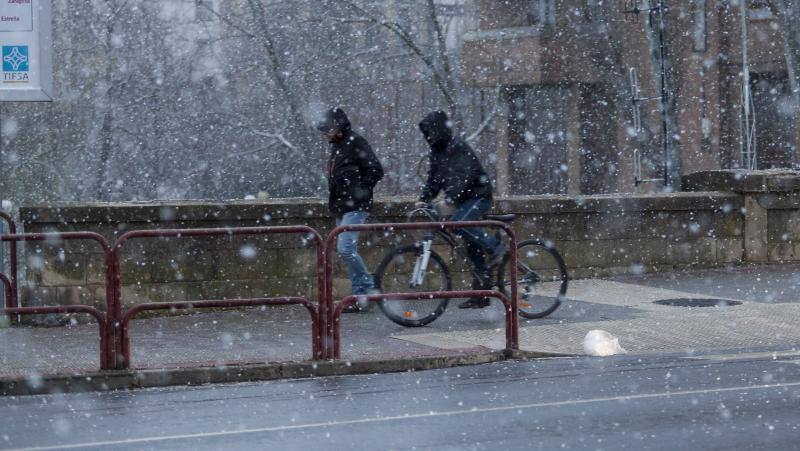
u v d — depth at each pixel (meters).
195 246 13.37
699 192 17.14
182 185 36.94
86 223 12.77
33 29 11.21
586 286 15.21
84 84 36.59
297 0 34.94
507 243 13.21
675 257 16.64
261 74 35.47
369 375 9.77
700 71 34.12
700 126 34.16
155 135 36.88
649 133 33.00
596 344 10.57
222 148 36.69
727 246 17.09
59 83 36.47
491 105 36.06
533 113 35.28
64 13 36.44
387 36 36.62
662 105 26.80
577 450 6.55
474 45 34.78
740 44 34.59
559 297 12.59
